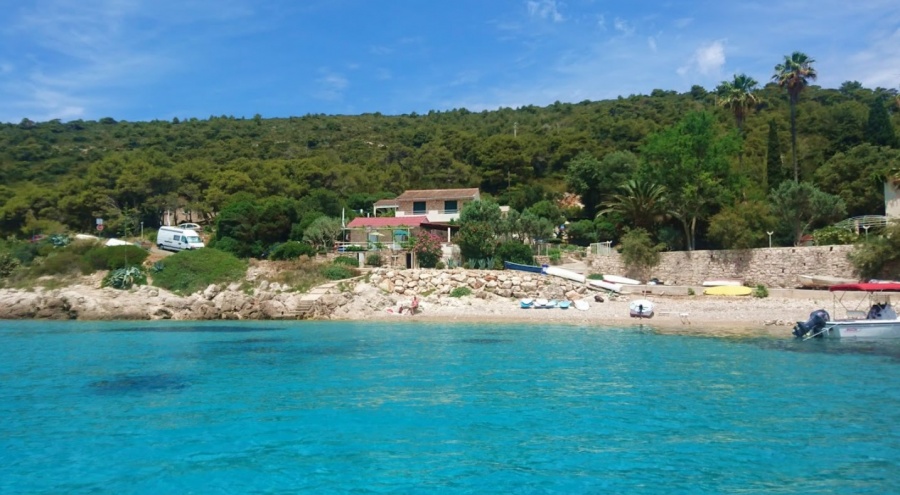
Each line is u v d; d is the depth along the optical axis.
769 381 22.70
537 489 12.60
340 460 14.45
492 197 94.50
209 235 77.12
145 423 17.70
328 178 98.56
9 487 12.98
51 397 21.11
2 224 82.94
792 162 76.31
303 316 47.72
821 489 12.44
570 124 141.38
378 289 50.50
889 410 18.41
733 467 13.72
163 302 49.91
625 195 71.56
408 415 18.23
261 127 177.00
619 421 17.42
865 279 47.53
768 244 57.09
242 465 14.19
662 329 38.78
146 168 92.81
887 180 57.81
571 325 41.16
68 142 144.88
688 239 60.00
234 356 29.75
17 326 44.94
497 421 17.53
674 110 137.25
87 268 58.19
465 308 47.88
